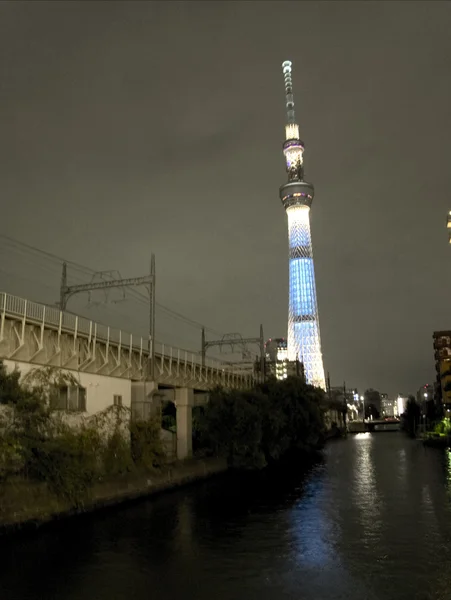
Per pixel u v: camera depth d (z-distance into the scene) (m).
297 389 69.62
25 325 31.59
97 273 41.12
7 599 17.19
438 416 123.56
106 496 31.56
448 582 18.66
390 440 127.44
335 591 17.84
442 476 49.03
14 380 26.23
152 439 39.62
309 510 31.84
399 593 17.66
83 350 37.53
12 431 25.25
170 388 55.81
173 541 24.11
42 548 22.77
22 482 25.33
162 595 17.53
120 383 41.75
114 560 21.12
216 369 63.84
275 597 17.36
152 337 43.59
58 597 17.33
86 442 29.62
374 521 28.55
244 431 51.75
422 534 25.45
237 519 29.03
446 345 130.50
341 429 166.75
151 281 42.56
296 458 73.62
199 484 44.66
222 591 17.84
